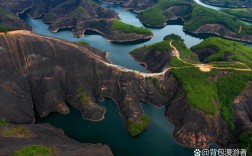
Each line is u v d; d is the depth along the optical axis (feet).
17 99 459.73
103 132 441.68
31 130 388.98
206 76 514.27
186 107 461.37
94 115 466.70
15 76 483.51
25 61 499.10
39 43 517.55
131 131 439.22
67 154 336.29
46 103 477.77
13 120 427.74
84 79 519.60
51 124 451.53
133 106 481.05
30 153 321.52
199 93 479.82
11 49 496.64
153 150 412.98
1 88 456.45
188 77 516.32
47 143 354.74
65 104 488.02
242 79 503.20
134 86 518.78
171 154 408.46
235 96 482.28
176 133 440.86
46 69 504.43
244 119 455.22
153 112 494.18
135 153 403.95
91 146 371.97
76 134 432.25
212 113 448.24
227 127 446.19
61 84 507.71
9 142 344.08
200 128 436.35
